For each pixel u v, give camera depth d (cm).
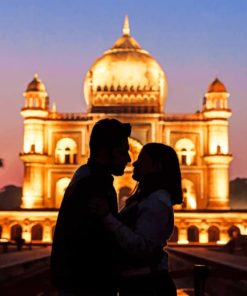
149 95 8619
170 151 755
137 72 8762
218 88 8438
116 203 705
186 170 8419
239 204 11300
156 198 716
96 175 688
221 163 8262
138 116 8512
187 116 8531
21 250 5250
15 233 7969
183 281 3009
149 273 707
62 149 8512
